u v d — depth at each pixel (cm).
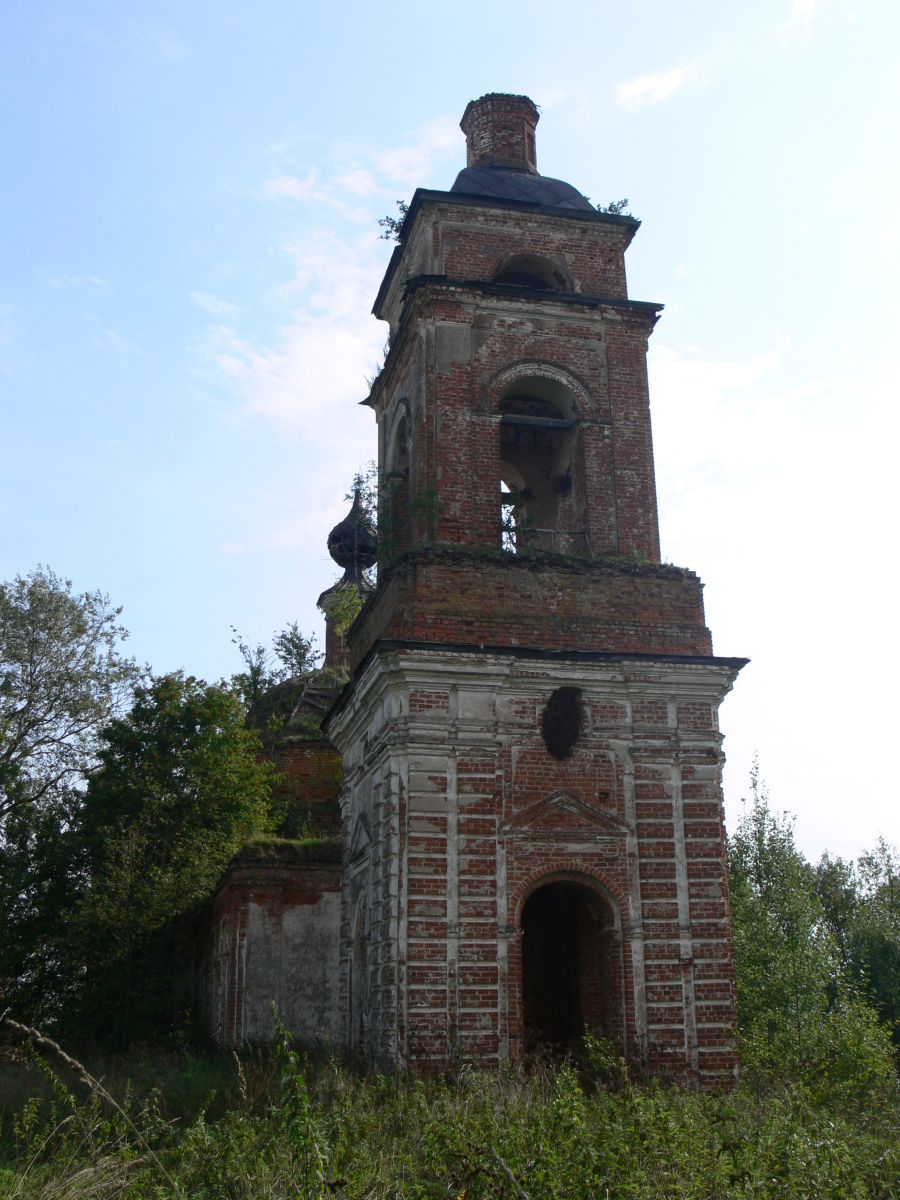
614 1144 979
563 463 2219
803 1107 1183
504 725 1825
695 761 1880
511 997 1703
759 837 2891
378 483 2342
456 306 2109
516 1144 972
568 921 2050
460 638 1855
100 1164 920
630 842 1819
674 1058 1727
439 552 1889
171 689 3603
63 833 3534
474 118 2552
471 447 2036
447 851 1747
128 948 2909
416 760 1775
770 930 2683
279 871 2452
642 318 2192
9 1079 1752
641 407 2150
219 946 2656
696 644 1956
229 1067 2139
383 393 2433
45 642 3984
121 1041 2788
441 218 2219
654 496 2105
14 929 3353
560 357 2142
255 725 3981
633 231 2303
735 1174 923
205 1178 957
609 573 1956
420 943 1697
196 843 3144
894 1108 1540
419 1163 1041
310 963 2422
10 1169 948
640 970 1759
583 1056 1772
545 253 2245
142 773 3475
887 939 3972
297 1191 841
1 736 3766
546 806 1802
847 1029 2011
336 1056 1773
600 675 1878
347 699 2105
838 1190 916
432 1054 1648
